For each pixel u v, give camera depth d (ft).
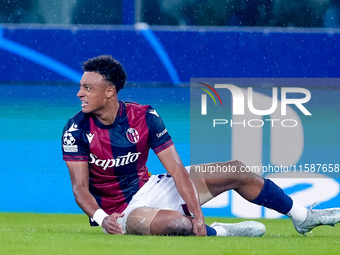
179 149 88.63
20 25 102.01
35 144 90.63
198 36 100.89
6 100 99.66
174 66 100.78
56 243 38.24
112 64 45.27
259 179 46.98
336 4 109.50
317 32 100.22
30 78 101.24
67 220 65.92
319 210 47.44
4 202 78.95
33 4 108.78
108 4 107.86
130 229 44.16
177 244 38.11
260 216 74.28
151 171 83.25
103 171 46.52
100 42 101.81
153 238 41.14
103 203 47.65
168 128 93.56
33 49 101.91
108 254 33.40
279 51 100.22
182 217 43.14
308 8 109.91
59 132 93.45
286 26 109.70
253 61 100.32
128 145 45.91
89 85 44.52
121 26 101.55
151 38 101.24
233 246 38.11
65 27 101.81
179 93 100.22
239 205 74.74
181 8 109.29
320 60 100.22
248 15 109.70
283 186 81.97
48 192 81.41
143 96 100.01
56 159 88.12
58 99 100.32
